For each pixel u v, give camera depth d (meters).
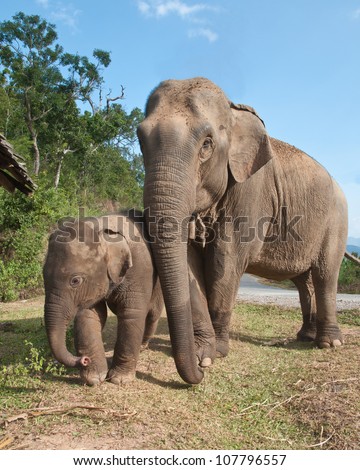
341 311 10.22
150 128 4.69
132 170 53.69
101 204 36.69
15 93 36.50
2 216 13.20
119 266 4.46
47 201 14.41
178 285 4.48
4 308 10.49
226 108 5.20
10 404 3.98
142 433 3.54
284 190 6.32
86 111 38.44
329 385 4.66
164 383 4.73
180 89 5.00
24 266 12.80
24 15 38.41
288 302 11.92
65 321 4.18
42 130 36.66
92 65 40.28
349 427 3.71
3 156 5.24
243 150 5.41
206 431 3.65
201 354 5.36
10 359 5.52
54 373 4.73
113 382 4.59
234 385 4.78
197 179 4.84
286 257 6.54
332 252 6.83
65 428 3.55
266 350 6.33
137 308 4.63
